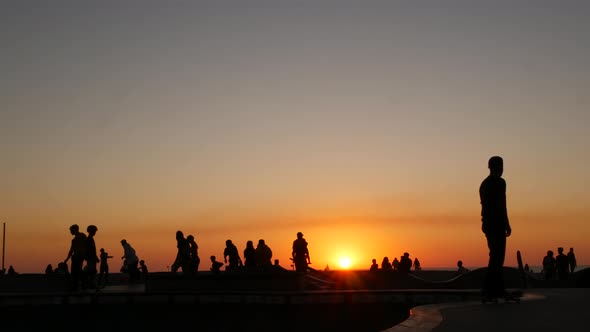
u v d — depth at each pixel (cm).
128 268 3198
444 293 1788
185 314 2094
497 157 1195
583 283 2505
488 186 1199
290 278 2442
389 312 1858
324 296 1934
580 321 853
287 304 1958
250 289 2475
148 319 2122
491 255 1197
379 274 2920
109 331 2119
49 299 2100
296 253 2883
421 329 777
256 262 2861
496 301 1198
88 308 2130
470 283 2614
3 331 2039
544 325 807
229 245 2938
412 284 2830
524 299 1300
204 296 2089
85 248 2347
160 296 2131
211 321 2062
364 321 1881
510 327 787
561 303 1188
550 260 3050
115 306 2139
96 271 2384
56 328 2089
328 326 1914
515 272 2448
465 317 916
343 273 3000
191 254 2639
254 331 1991
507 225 1189
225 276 2503
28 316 2069
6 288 2689
